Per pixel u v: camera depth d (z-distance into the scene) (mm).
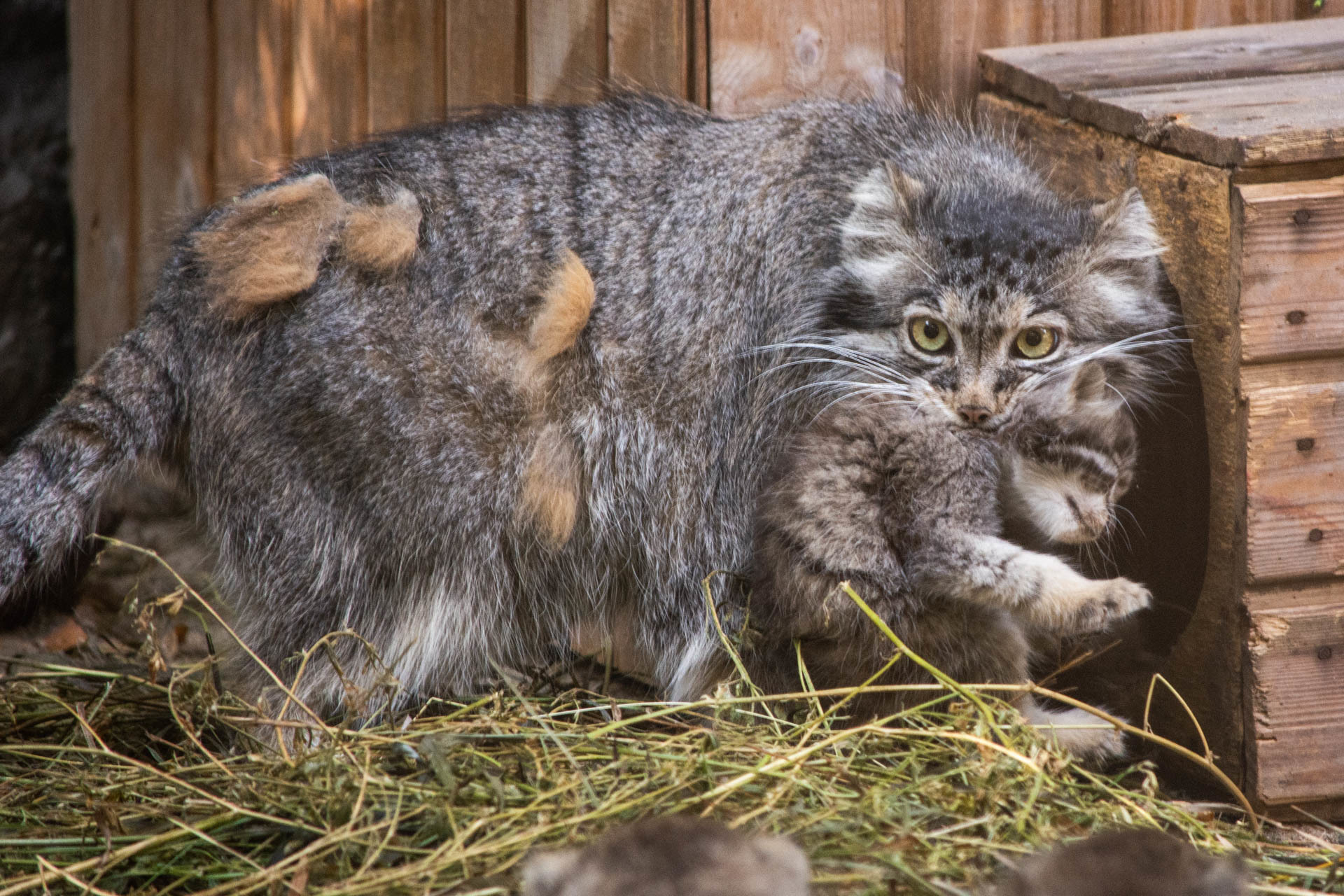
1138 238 6309
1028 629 6742
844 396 6512
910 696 6246
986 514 6301
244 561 6512
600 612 6875
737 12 7645
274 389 6371
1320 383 5926
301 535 6418
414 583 6465
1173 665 6492
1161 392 6586
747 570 6637
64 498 6414
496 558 6559
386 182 6559
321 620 6465
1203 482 6355
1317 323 5875
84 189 10109
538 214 6574
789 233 6645
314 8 8711
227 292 6332
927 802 5266
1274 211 5785
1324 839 5984
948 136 7086
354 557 6418
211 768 5672
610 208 6625
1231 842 5508
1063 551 6930
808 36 7750
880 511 6199
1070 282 6410
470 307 6414
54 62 10578
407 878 4742
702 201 6656
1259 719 6016
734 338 6582
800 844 4887
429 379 6348
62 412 6504
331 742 5750
